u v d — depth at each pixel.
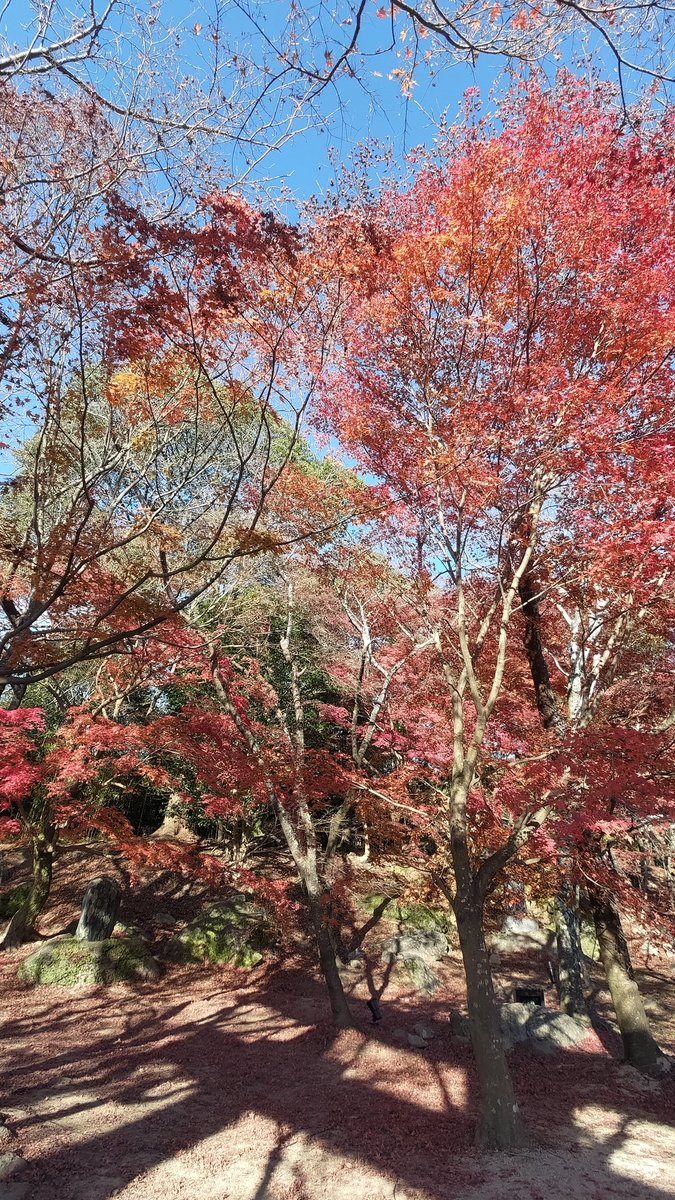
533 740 9.52
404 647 13.18
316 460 15.66
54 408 6.02
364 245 6.17
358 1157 6.82
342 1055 9.84
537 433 7.37
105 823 12.83
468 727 9.82
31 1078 8.42
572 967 12.32
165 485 10.84
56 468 6.80
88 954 12.97
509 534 8.70
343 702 16.31
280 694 17.58
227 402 8.63
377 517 8.61
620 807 9.21
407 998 12.81
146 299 5.12
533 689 11.42
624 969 10.69
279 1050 9.95
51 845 14.61
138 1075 8.77
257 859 19.28
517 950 16.34
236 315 5.53
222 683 12.13
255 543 5.75
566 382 7.12
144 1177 6.18
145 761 13.90
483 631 9.07
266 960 14.22
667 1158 7.17
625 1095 9.05
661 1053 10.24
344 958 14.61
